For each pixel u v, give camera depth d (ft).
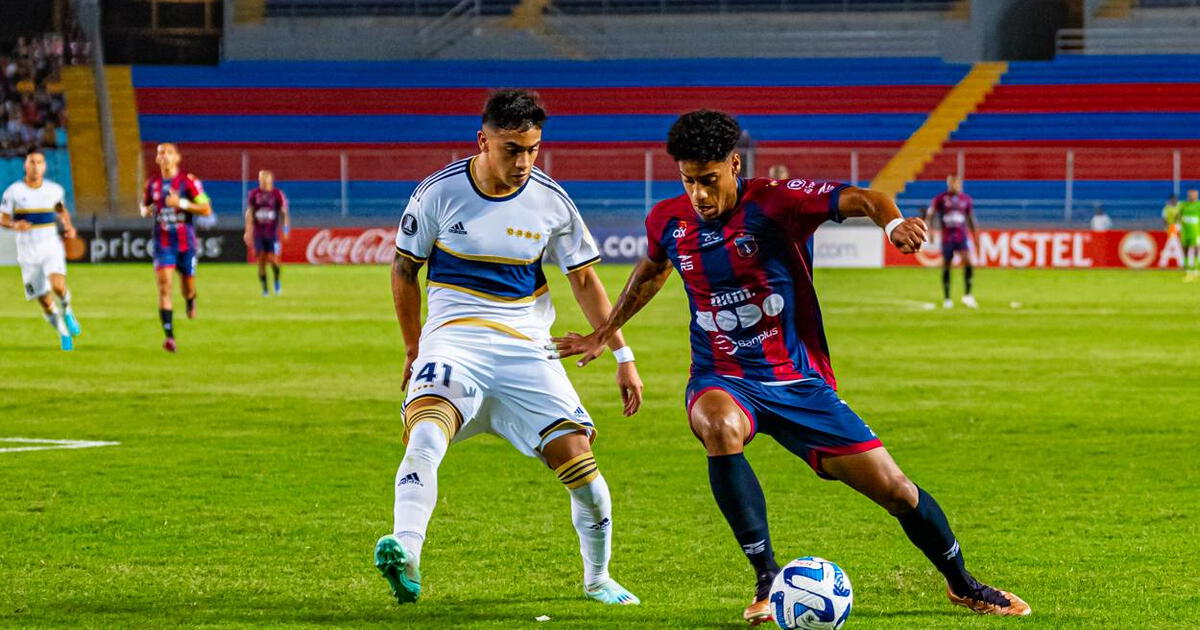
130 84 279.08
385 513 50.08
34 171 107.34
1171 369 98.78
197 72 282.15
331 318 139.33
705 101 276.00
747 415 35.32
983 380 92.32
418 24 290.97
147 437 68.33
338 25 291.17
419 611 36.40
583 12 293.84
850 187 34.35
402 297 38.40
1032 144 262.67
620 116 274.16
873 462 34.99
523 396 37.14
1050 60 286.05
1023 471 59.36
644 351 111.86
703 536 46.42
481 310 37.40
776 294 35.58
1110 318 140.56
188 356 106.01
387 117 274.98
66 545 44.52
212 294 171.22
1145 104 266.57
